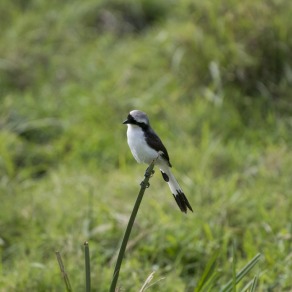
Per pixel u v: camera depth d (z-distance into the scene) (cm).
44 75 1819
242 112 1557
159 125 1535
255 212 1174
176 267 1064
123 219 1168
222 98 1567
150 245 1110
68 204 1255
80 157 1488
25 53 1883
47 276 1026
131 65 1775
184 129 1527
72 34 1978
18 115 1616
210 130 1518
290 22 1622
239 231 1124
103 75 1783
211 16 1662
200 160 1398
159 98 1631
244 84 1593
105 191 1299
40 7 2122
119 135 1543
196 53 1647
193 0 1797
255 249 1053
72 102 1662
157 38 1794
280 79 1591
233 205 1188
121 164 1448
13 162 1499
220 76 1599
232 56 1605
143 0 2050
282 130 1472
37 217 1227
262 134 1484
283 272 1018
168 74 1683
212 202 1234
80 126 1573
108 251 1116
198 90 1622
